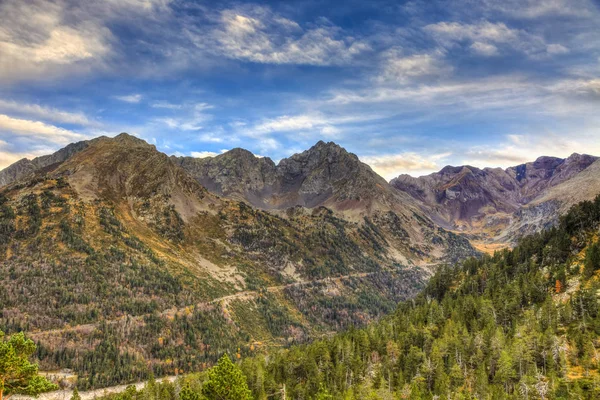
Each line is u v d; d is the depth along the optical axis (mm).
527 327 161000
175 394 175250
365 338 183750
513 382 136375
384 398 132375
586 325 153250
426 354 166000
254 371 161125
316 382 153375
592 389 120000
